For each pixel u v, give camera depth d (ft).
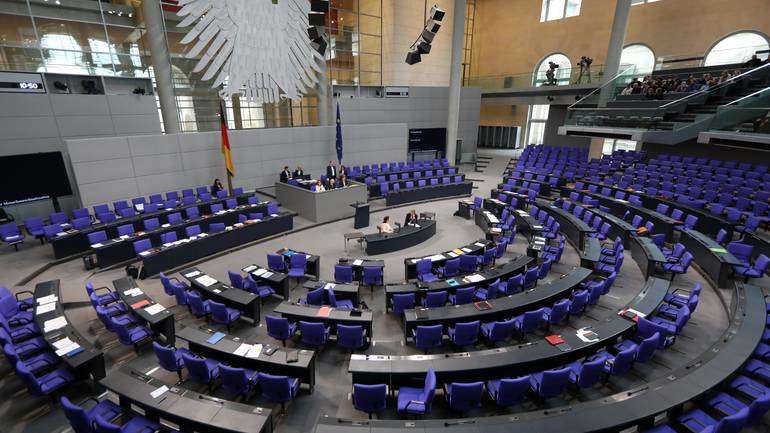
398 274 36.01
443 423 15.33
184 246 36.91
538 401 19.99
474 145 92.38
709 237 38.17
